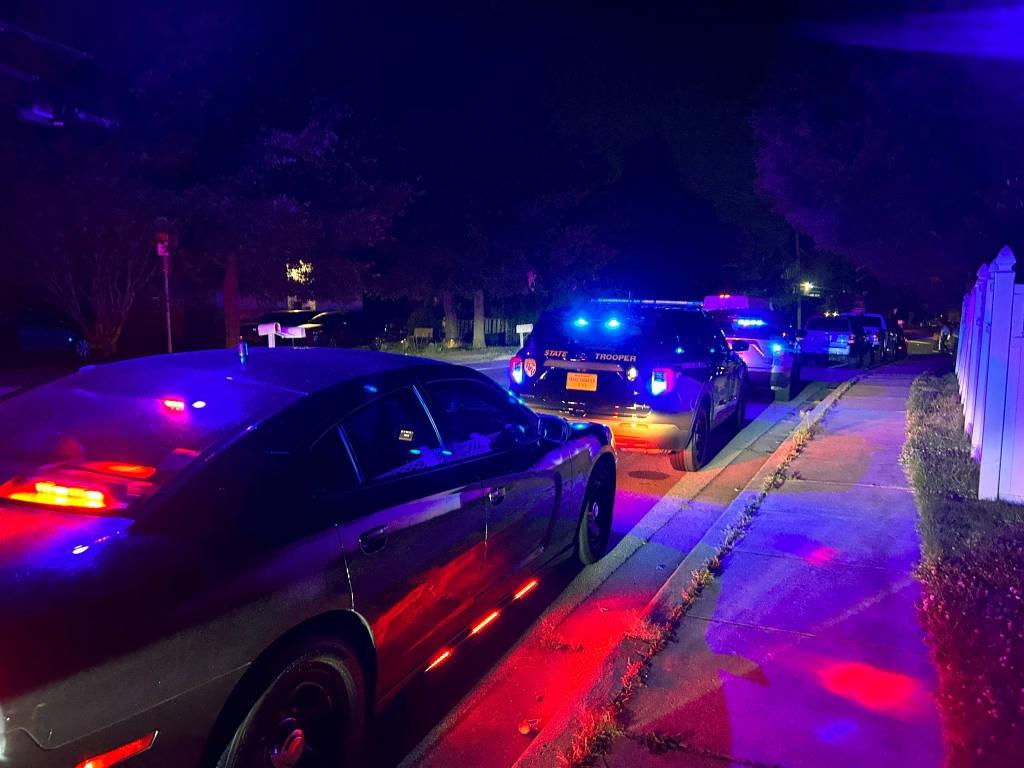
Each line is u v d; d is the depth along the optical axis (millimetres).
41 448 3225
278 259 21719
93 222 18500
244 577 2627
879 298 55531
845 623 4500
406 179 26672
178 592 2453
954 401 12992
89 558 2412
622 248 39844
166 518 2619
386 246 26406
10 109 17281
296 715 2865
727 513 6730
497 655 4449
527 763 3291
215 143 20547
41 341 23453
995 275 6613
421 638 3625
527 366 8617
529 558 4680
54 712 2148
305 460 3088
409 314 36344
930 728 3445
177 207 18984
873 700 3678
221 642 2504
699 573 5215
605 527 5945
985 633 4062
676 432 8172
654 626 4434
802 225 20703
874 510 6797
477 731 3723
